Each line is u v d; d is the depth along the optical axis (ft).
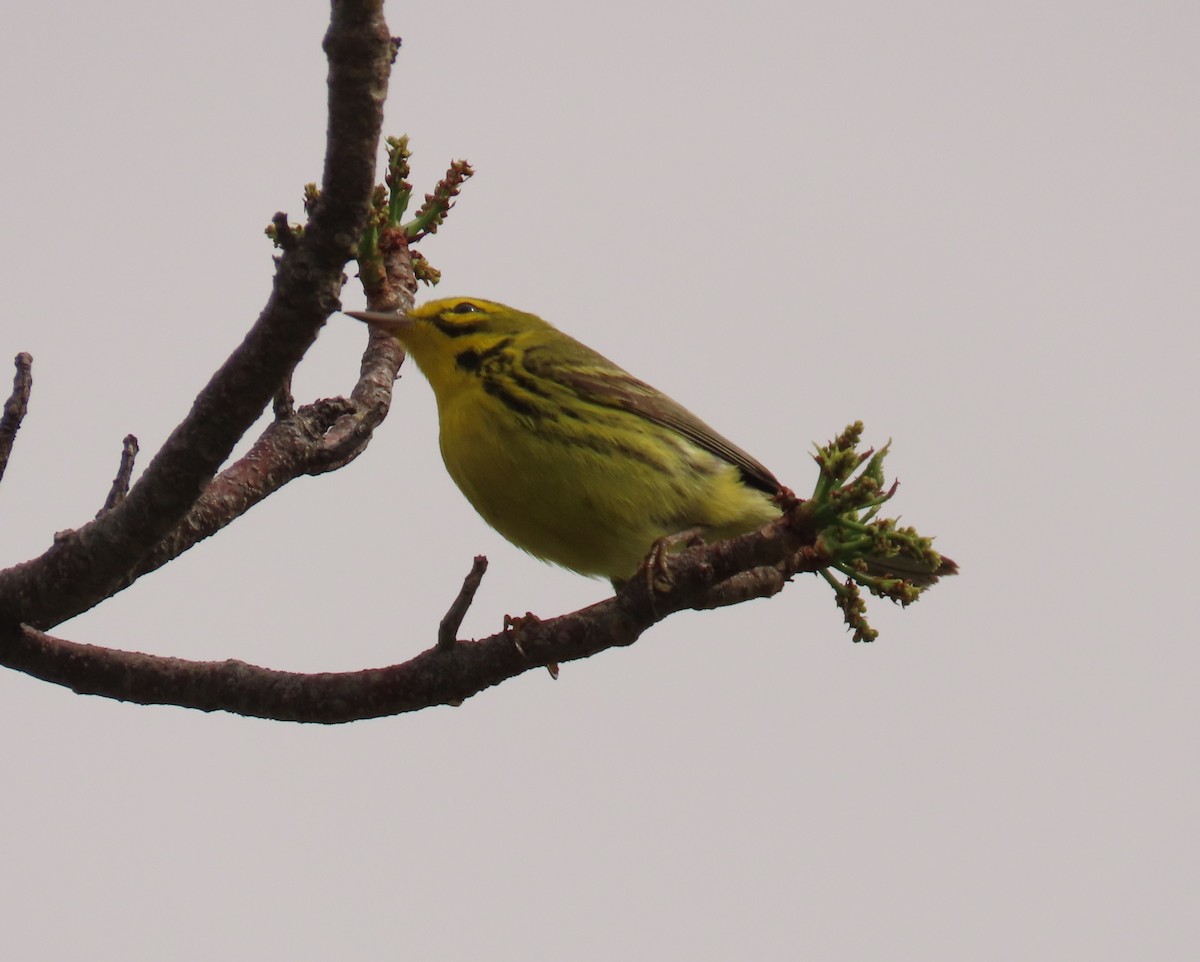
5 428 34.94
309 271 29.12
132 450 37.60
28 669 36.68
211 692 36.63
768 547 33.88
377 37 26.76
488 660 35.50
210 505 40.22
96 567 34.37
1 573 35.40
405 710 36.04
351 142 27.53
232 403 31.14
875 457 33.47
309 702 36.37
